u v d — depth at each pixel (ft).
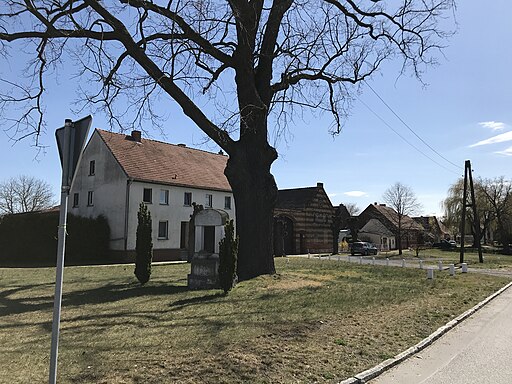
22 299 39.34
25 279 58.39
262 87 54.13
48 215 104.73
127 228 106.52
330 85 58.23
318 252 169.17
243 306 33.81
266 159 52.06
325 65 55.98
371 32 56.29
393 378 19.45
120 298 38.96
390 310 35.01
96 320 28.78
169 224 118.01
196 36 46.88
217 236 46.42
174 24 42.42
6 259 103.19
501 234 196.44
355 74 57.21
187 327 26.27
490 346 25.58
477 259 135.13
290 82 55.42
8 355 20.25
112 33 43.70
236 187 51.37
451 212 207.10
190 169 133.80
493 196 197.06
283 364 19.63
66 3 44.47
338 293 42.01
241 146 51.42
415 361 22.22
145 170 115.75
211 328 25.98
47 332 25.40
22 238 103.76
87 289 46.21
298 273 57.21
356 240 205.26
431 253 181.57
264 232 51.39
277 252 144.46
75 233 103.71
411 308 36.65
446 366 21.40
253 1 50.62
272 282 46.62
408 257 149.79
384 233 229.86
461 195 201.67
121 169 110.22
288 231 157.58
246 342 22.79
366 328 28.04
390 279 59.47
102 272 69.77
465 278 68.28
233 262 41.16
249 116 49.52
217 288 44.57
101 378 16.94
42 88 47.39
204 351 20.86
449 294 47.50
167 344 22.16
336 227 175.52
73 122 15.07
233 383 17.01
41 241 103.60
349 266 83.15
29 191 208.74
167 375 17.43
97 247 106.83
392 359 21.65
